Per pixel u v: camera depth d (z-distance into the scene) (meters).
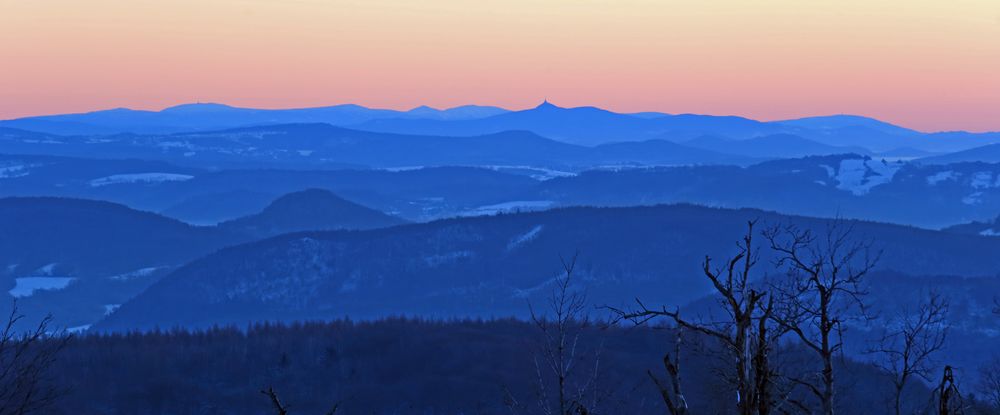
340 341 187.50
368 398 162.25
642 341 139.25
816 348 33.88
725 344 30.11
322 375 174.25
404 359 172.88
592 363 116.31
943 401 30.00
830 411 32.75
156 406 157.38
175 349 182.75
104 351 176.62
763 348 28.86
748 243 30.11
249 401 164.62
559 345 42.28
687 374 88.75
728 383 32.59
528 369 145.62
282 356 179.12
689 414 27.02
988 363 141.12
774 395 31.62
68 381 156.38
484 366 158.12
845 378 88.19
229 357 180.00
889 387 92.88
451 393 149.25
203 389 165.00
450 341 176.12
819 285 34.75
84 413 143.25
